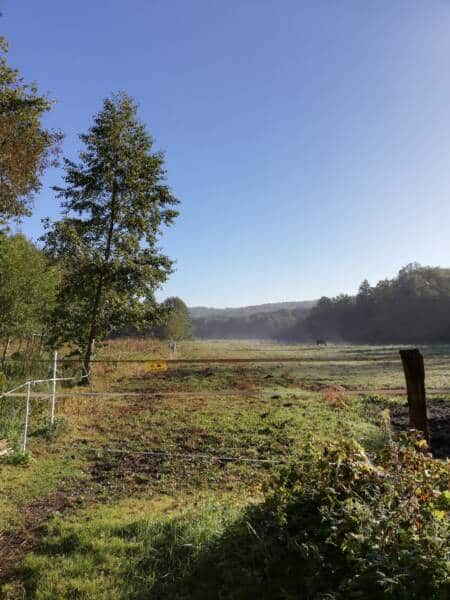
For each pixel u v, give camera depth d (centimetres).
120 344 3491
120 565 406
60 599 361
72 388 1530
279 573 354
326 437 884
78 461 773
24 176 1850
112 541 445
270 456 781
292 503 393
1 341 1814
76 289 1762
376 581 289
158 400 1385
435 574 282
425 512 324
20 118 1706
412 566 289
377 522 325
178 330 6150
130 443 888
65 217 1800
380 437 847
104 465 756
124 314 1802
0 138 1698
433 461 374
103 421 1088
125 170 1791
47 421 983
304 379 2036
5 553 454
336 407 1207
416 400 466
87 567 405
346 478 382
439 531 313
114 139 1762
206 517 470
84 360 1753
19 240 1825
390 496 346
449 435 909
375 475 375
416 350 470
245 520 411
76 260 1758
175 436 938
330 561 338
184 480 675
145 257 1817
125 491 632
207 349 4903
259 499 553
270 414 1134
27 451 782
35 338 2134
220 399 1408
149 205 1794
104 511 543
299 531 372
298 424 1012
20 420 965
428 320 8700
